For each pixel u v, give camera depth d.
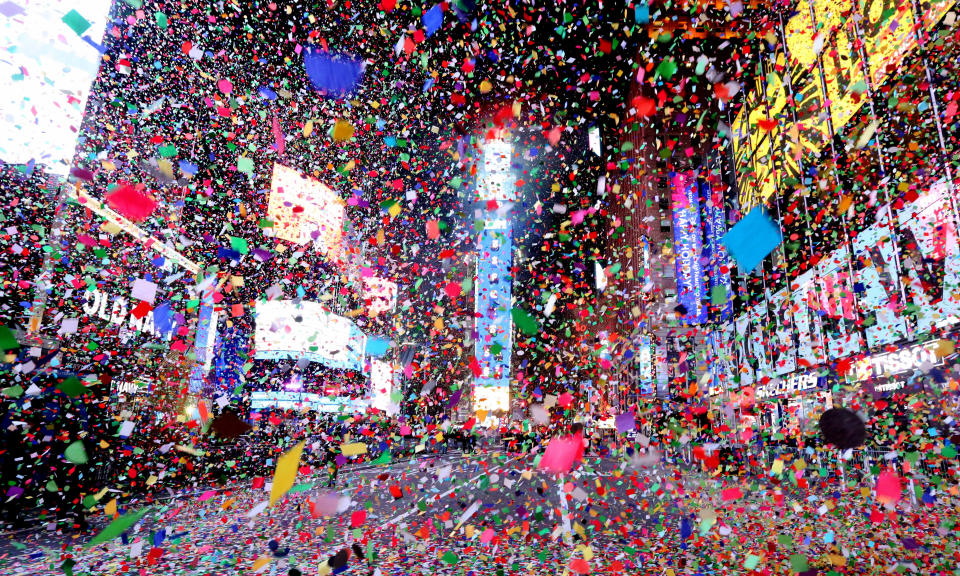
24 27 7.41
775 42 15.06
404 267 24.27
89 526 6.62
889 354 10.23
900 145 10.20
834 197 12.44
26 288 7.42
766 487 9.16
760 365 16.81
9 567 4.79
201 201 12.53
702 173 22.75
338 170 19.86
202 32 12.05
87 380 7.33
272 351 16.89
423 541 5.79
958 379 7.90
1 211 7.17
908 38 9.81
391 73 13.92
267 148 16.28
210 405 11.59
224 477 11.88
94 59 8.55
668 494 8.68
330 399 19.25
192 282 11.97
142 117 9.88
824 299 13.24
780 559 4.68
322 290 20.17
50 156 7.87
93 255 8.77
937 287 9.25
